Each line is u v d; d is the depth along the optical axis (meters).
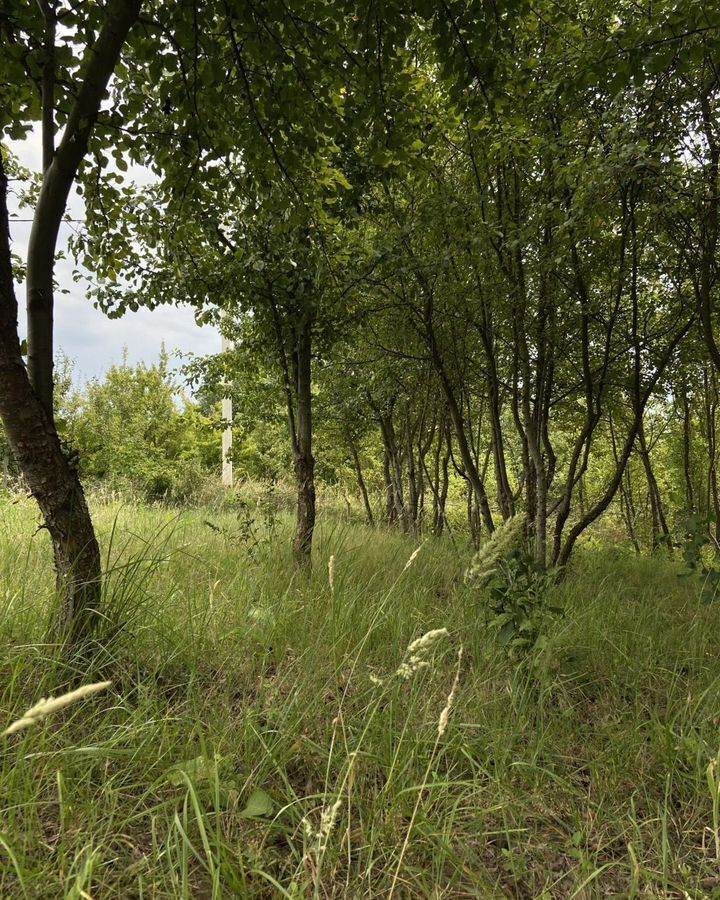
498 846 1.86
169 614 2.83
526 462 6.23
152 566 2.96
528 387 5.55
